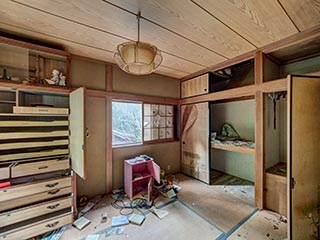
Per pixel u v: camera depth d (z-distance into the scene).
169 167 3.96
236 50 2.45
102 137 2.96
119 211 2.43
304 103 1.76
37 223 1.89
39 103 2.38
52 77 2.24
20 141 2.04
